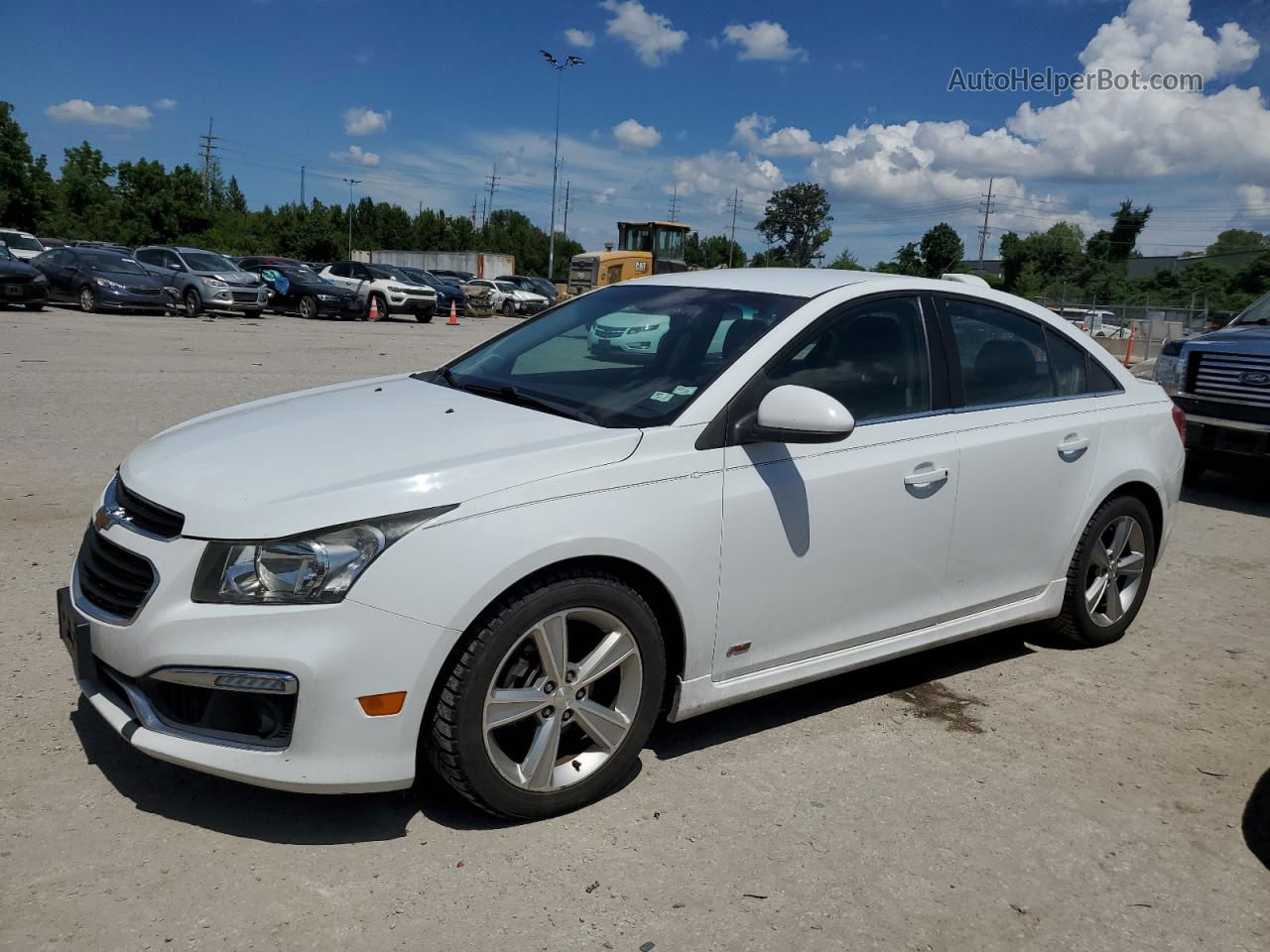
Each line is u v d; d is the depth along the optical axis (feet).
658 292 13.33
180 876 8.53
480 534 8.89
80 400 31.50
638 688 10.09
